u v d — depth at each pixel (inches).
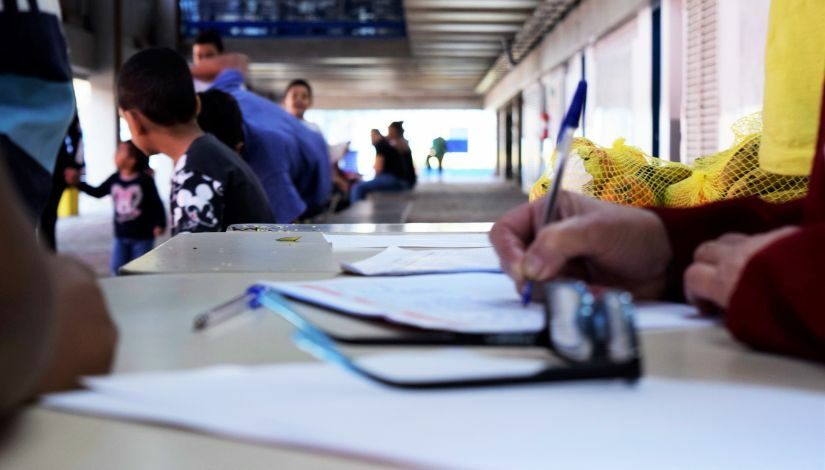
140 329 22.0
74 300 17.2
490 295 27.4
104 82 654.5
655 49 374.3
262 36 771.4
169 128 80.0
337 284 29.3
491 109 1289.4
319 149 147.1
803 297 18.0
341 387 15.4
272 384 15.4
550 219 25.6
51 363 14.9
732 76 277.0
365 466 12.1
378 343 19.4
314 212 151.3
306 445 12.6
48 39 35.8
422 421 13.7
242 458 12.2
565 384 15.9
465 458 12.1
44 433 13.2
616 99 444.5
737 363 18.6
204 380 15.6
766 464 12.3
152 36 730.2
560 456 12.3
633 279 26.4
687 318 23.6
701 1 312.7
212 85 137.8
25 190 34.8
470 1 550.3
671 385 16.1
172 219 78.8
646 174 56.1
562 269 25.9
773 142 40.4
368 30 779.4
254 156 122.0
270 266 36.9
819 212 23.7
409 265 35.4
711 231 26.4
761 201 27.8
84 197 746.8
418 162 1545.3
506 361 17.6
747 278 19.4
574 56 566.9
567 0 524.4
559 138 25.4
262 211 81.0
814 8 37.3
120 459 12.1
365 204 285.7
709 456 12.5
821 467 12.1
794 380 17.1
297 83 209.6
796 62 38.4
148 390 14.9
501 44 748.6
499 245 26.8
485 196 663.1
